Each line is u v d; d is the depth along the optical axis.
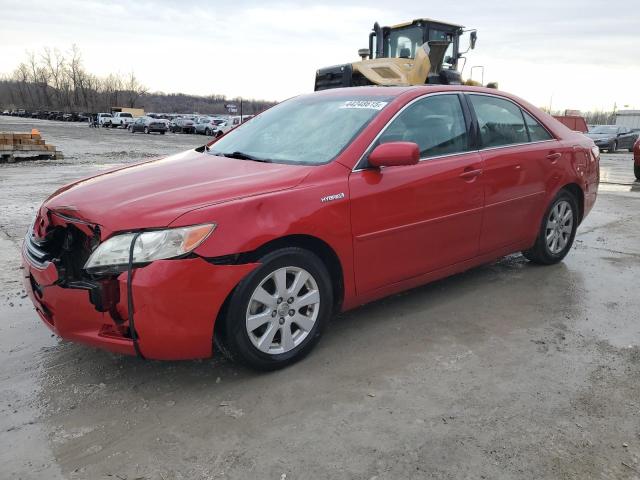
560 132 5.04
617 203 8.95
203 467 2.31
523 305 4.12
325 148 3.52
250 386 2.95
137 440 2.49
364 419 2.64
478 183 4.05
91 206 2.91
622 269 5.07
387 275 3.58
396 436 2.51
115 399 2.83
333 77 12.16
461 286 4.55
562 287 4.54
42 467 2.31
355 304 3.51
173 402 2.80
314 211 3.09
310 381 3.00
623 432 2.54
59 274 2.84
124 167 3.83
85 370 3.14
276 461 2.34
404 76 10.92
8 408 2.75
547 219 4.87
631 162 18.83
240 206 2.85
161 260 2.65
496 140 4.36
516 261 5.32
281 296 3.04
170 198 2.87
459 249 4.04
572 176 4.98
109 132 45.69
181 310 2.69
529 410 2.71
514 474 2.26
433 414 2.68
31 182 11.41
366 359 3.26
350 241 3.29
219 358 3.28
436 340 3.52
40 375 3.08
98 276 2.73
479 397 2.83
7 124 56.75
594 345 3.45
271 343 3.06
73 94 107.50
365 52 12.16
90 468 2.30
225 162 3.59
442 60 11.62
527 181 4.52
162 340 2.71
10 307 4.11
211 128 41.16
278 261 2.97
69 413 2.71
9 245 5.89
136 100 113.25
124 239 2.68
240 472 2.28
